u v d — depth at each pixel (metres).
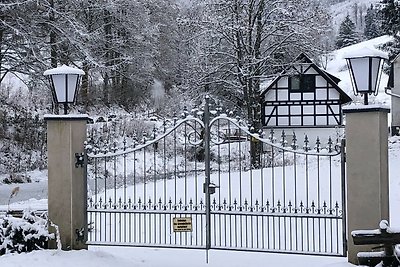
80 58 25.56
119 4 29.42
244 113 22.41
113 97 34.78
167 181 16.78
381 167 6.84
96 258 7.57
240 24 21.44
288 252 7.34
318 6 22.69
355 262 6.89
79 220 8.08
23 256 7.38
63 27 23.98
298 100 30.22
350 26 72.56
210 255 8.25
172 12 36.97
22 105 29.02
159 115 31.58
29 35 22.05
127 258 7.94
